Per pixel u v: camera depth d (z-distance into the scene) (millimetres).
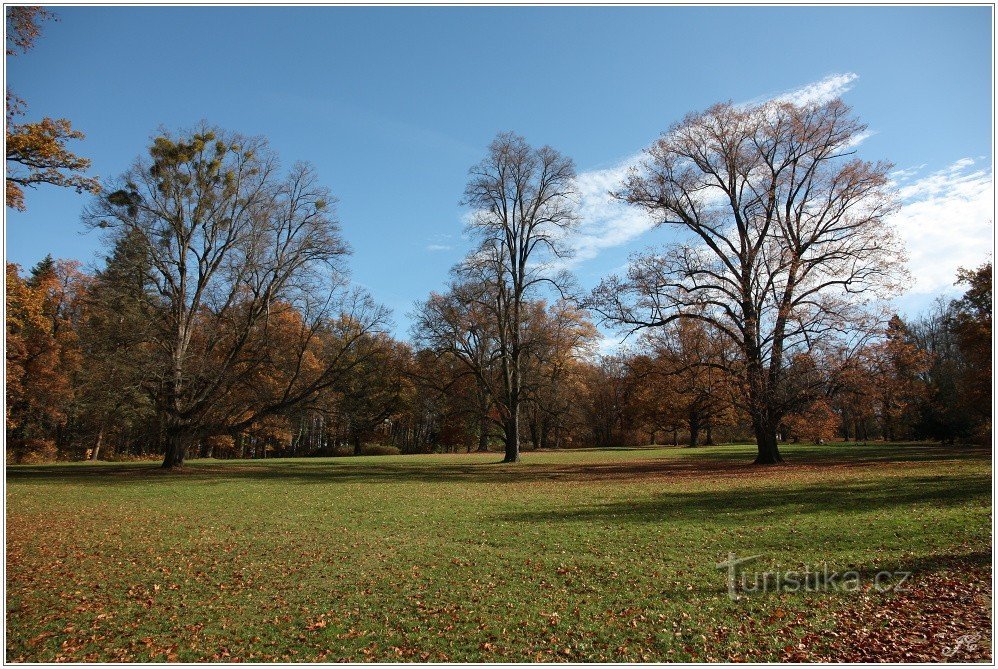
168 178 27859
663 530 11531
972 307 30781
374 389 39219
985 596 7164
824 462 26625
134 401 29031
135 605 7891
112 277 26734
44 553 10508
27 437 41125
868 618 6785
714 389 27438
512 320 37906
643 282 27188
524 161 36500
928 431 39812
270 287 29797
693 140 28328
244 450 60469
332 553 10438
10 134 12820
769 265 26969
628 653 6219
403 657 6281
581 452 48844
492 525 12711
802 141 26703
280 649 6516
